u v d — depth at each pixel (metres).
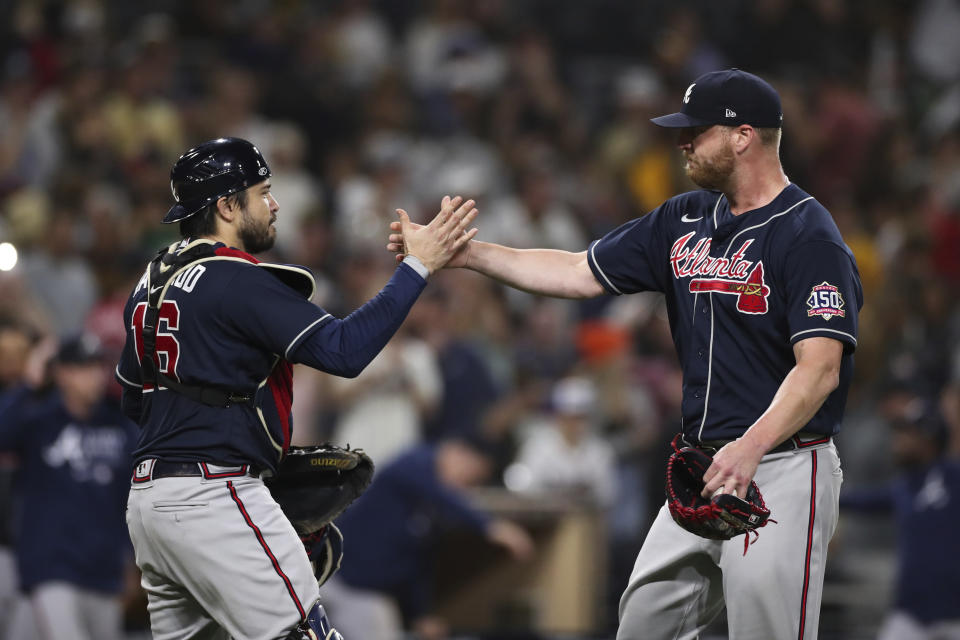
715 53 54.28
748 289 14.37
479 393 34.59
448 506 27.58
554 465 32.69
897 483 27.00
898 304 39.69
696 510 13.56
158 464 14.44
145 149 42.44
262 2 51.84
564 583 30.58
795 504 14.23
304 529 15.45
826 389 13.51
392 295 14.95
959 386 28.42
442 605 31.12
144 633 29.25
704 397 14.76
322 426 32.56
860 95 52.94
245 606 14.21
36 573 23.92
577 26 57.56
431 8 53.66
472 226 42.25
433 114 48.81
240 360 14.41
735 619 14.38
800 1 54.28
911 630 26.31
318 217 39.59
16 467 24.53
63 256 35.81
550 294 16.12
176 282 14.55
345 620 27.28
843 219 46.03
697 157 14.73
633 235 15.79
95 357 24.39
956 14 55.91
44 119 42.81
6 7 49.44
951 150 48.91
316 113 47.72
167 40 46.59
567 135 49.41
